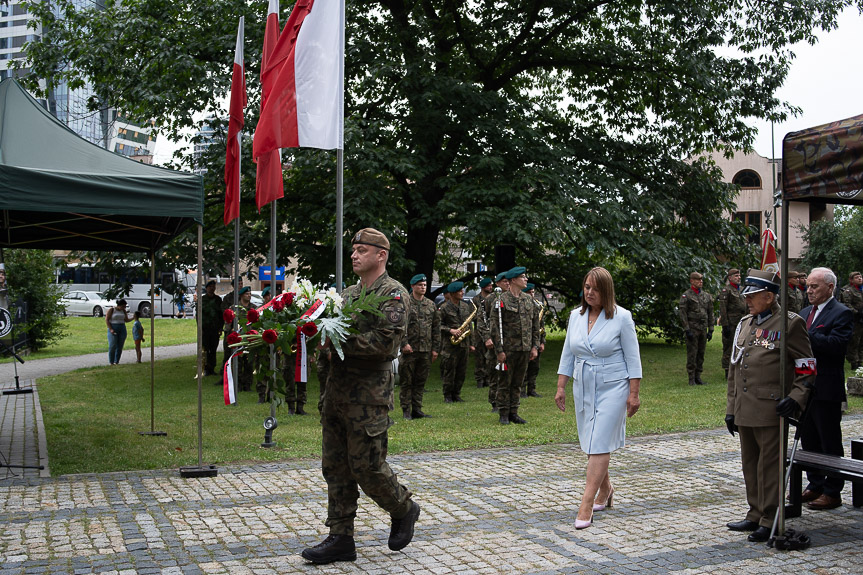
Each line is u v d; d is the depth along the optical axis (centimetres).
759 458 570
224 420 1123
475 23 2034
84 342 2975
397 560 507
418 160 1733
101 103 1838
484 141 1855
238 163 1091
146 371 1873
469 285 2216
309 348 473
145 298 4766
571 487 719
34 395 1440
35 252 2541
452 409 1283
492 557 514
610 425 590
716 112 2016
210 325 1758
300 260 1802
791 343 554
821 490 670
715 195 2050
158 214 739
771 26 1905
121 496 668
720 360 2019
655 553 525
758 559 513
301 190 1809
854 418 1110
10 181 684
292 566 493
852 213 3741
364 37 1770
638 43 2033
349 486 505
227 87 1636
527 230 1636
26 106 794
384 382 490
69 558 502
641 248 1784
